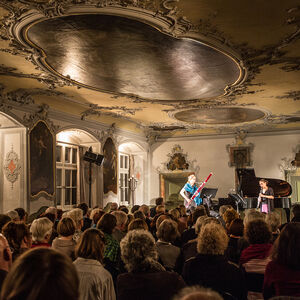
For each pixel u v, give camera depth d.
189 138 16.91
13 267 1.14
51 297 1.04
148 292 2.47
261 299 3.13
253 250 3.47
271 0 4.93
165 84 9.06
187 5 5.12
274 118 13.90
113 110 12.49
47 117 11.05
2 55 7.08
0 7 5.17
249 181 13.46
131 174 17.38
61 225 4.09
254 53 6.89
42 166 10.74
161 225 4.31
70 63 7.55
